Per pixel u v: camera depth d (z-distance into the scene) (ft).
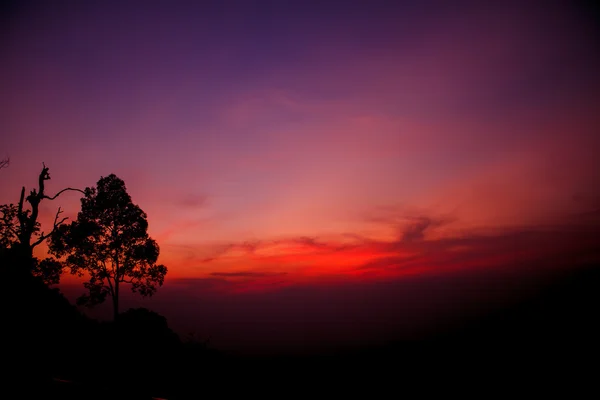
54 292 79.92
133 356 68.13
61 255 73.77
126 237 77.97
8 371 34.53
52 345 57.62
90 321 81.15
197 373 74.13
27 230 66.59
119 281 77.61
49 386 32.50
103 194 75.82
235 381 78.74
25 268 64.90
